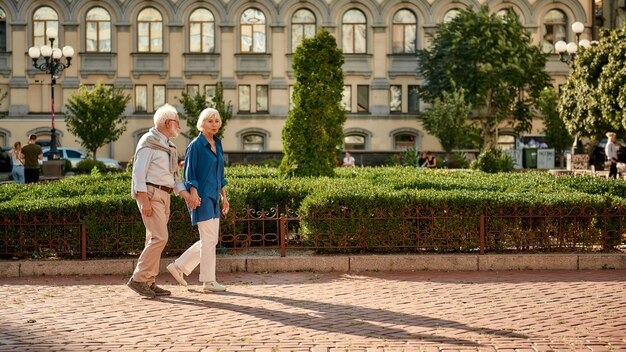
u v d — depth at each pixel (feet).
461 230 43.01
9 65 159.43
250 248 43.98
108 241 42.16
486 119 155.43
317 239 42.91
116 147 161.27
